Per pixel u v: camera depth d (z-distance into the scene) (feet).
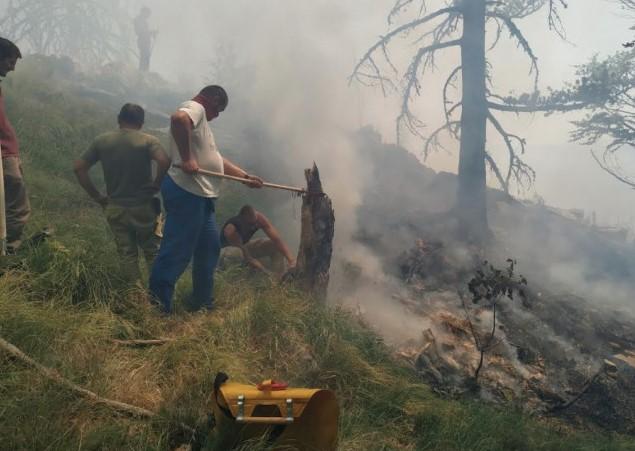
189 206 14.10
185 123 13.55
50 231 14.34
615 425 20.33
